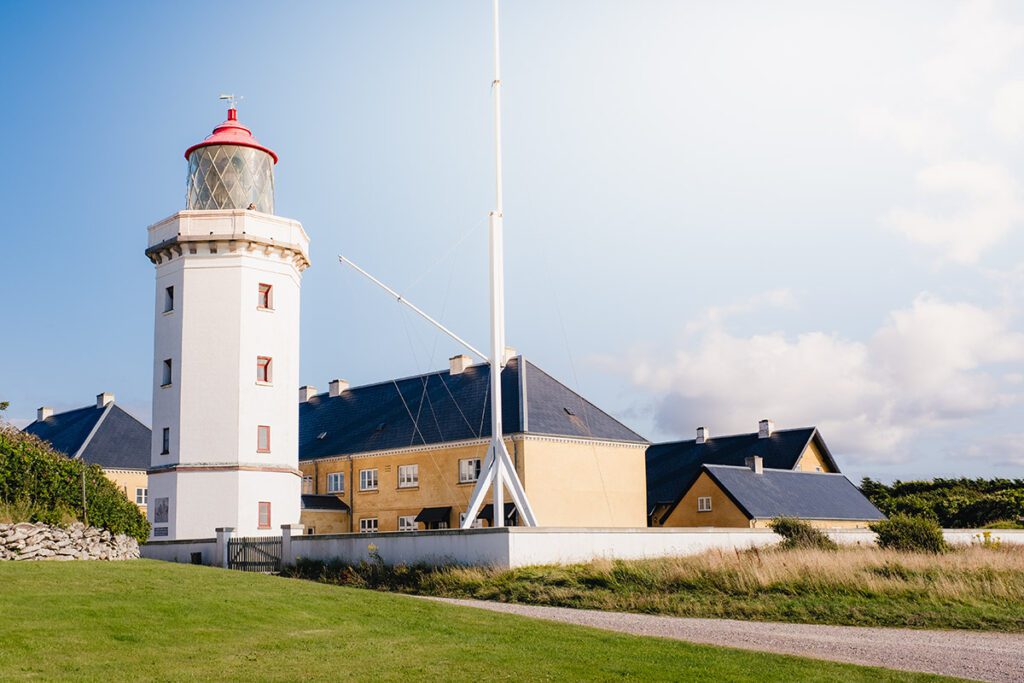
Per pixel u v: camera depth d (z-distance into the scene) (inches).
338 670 481.1
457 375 2012.8
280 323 1501.0
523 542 1068.5
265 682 445.4
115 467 2084.2
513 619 698.8
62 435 2247.8
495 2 1311.5
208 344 1444.4
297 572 1210.0
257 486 1429.6
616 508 1797.5
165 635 543.5
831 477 2192.4
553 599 902.4
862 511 2084.2
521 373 1840.6
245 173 1503.4
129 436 2178.9
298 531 1278.3
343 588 813.9
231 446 1419.8
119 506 948.0
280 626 602.5
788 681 491.5
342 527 1980.8
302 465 2106.3
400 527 1897.1
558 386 1868.8
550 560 1092.5
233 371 1439.5
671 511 2020.2
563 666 513.7
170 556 1371.8
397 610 702.5
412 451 1897.1
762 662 545.3
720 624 753.0
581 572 1013.2
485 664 512.4
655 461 2532.0
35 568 721.6
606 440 1800.0
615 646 587.2
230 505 1406.3
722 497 1921.8
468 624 660.1
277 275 1507.1
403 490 1904.5
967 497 2593.5
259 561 1290.6
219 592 690.2
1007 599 844.6
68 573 706.8
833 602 840.9
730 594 897.5
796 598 865.5
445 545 1119.6
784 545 1272.1
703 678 494.0
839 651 613.6
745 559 1008.9
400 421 1995.6
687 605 844.0
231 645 534.6
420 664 505.7
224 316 1450.5
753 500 1910.7
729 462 2346.2
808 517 1942.7
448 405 1921.8
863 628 740.0
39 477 876.6
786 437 2336.4
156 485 1450.5
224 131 1515.7
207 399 1430.9
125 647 507.8
